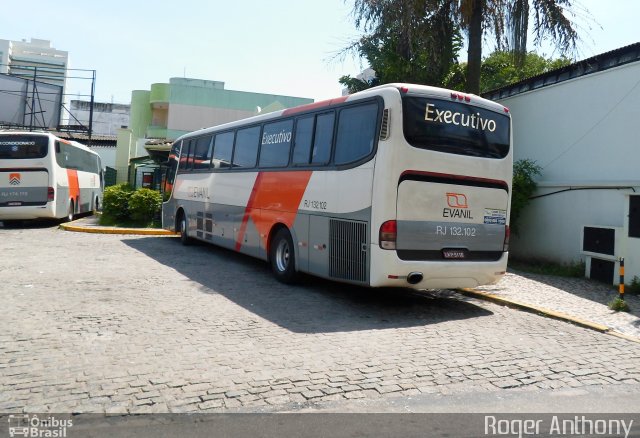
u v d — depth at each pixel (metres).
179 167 15.66
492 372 5.39
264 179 10.63
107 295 8.06
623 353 6.29
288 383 4.81
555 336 6.94
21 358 5.17
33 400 4.26
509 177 8.62
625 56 11.05
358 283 7.87
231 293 8.71
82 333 6.04
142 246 14.31
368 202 7.71
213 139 13.42
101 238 15.87
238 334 6.30
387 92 7.70
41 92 38.19
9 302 7.41
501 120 8.62
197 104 39.78
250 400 4.42
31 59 106.75
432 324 7.33
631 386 5.21
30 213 18.02
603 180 11.29
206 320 6.87
